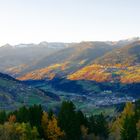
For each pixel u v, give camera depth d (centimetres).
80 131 14662
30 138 12456
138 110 16125
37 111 14450
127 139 14200
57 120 14450
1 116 14875
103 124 16300
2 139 12194
